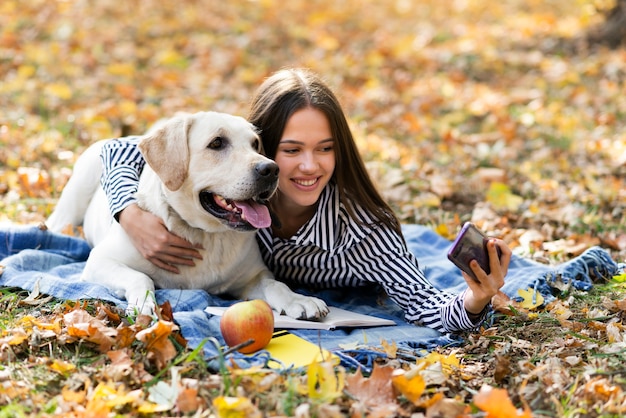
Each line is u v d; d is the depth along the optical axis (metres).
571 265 3.68
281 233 3.44
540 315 3.19
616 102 7.74
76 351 2.67
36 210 4.59
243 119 3.15
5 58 8.42
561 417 2.35
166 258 3.20
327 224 3.29
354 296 3.69
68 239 3.81
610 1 10.00
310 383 2.38
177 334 2.72
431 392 2.52
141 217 3.20
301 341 2.84
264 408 2.34
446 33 11.28
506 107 7.86
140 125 6.69
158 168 3.06
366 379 2.50
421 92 8.39
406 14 12.82
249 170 2.94
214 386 2.42
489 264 2.86
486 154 6.33
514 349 2.88
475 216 4.86
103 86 7.95
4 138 5.82
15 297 3.17
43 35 9.41
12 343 2.68
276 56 9.65
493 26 11.74
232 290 3.45
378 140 6.52
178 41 9.88
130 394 2.35
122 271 3.19
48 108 6.93
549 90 8.38
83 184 3.90
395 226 3.37
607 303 3.30
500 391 2.24
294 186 3.15
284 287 3.24
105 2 11.11
